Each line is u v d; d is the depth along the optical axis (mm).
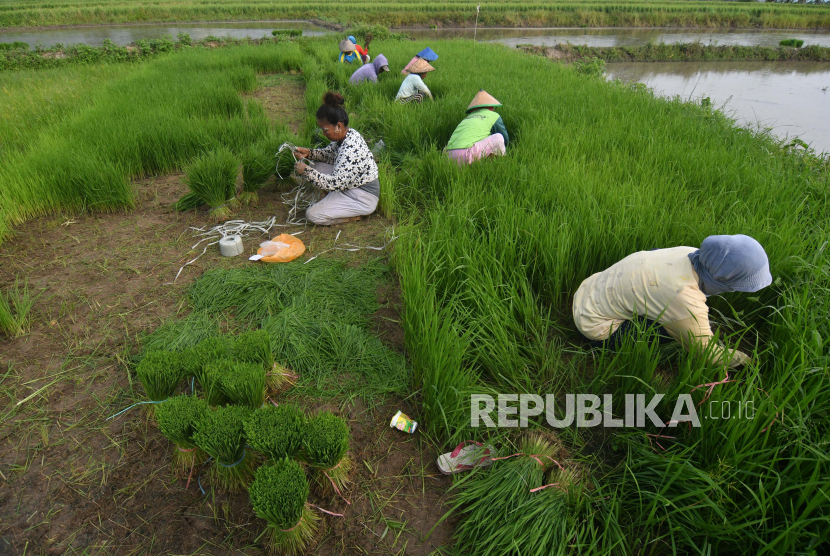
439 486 2391
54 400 2814
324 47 16703
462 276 3500
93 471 2424
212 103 8211
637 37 33094
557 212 3877
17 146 6621
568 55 24156
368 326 3434
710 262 2471
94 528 2176
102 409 2764
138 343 3242
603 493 2254
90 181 4961
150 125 6445
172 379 2543
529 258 3672
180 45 18953
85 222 4934
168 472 2428
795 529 1787
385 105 8203
